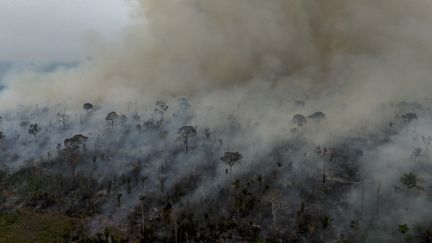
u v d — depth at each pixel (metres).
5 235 57.97
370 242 53.28
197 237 56.44
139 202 66.00
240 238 55.94
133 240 57.28
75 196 69.06
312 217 59.03
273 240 55.03
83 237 58.38
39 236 57.97
